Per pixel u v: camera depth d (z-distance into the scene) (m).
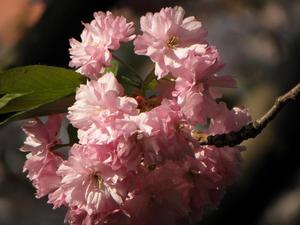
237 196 0.76
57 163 0.54
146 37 0.50
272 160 0.75
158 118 0.48
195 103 0.49
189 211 0.52
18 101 0.52
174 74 0.49
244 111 0.54
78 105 0.49
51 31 0.87
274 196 0.77
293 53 0.83
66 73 0.53
